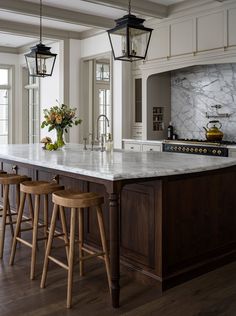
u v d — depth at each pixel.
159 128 6.92
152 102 6.75
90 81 8.27
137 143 6.77
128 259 3.15
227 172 3.43
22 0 5.64
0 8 5.46
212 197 3.30
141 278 3.02
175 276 2.96
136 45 3.87
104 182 2.69
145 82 6.67
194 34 5.75
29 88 9.24
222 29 5.38
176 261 2.99
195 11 5.71
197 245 3.17
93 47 7.64
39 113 8.76
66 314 2.52
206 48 5.61
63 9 6.12
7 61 9.28
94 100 8.34
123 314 2.52
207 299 2.73
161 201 2.84
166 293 2.84
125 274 3.16
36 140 9.31
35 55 5.07
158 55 6.38
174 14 6.02
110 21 6.74
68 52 7.79
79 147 5.16
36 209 3.19
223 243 3.42
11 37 8.13
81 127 8.09
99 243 3.51
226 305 2.64
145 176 2.68
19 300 2.71
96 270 3.27
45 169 3.52
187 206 3.07
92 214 3.58
